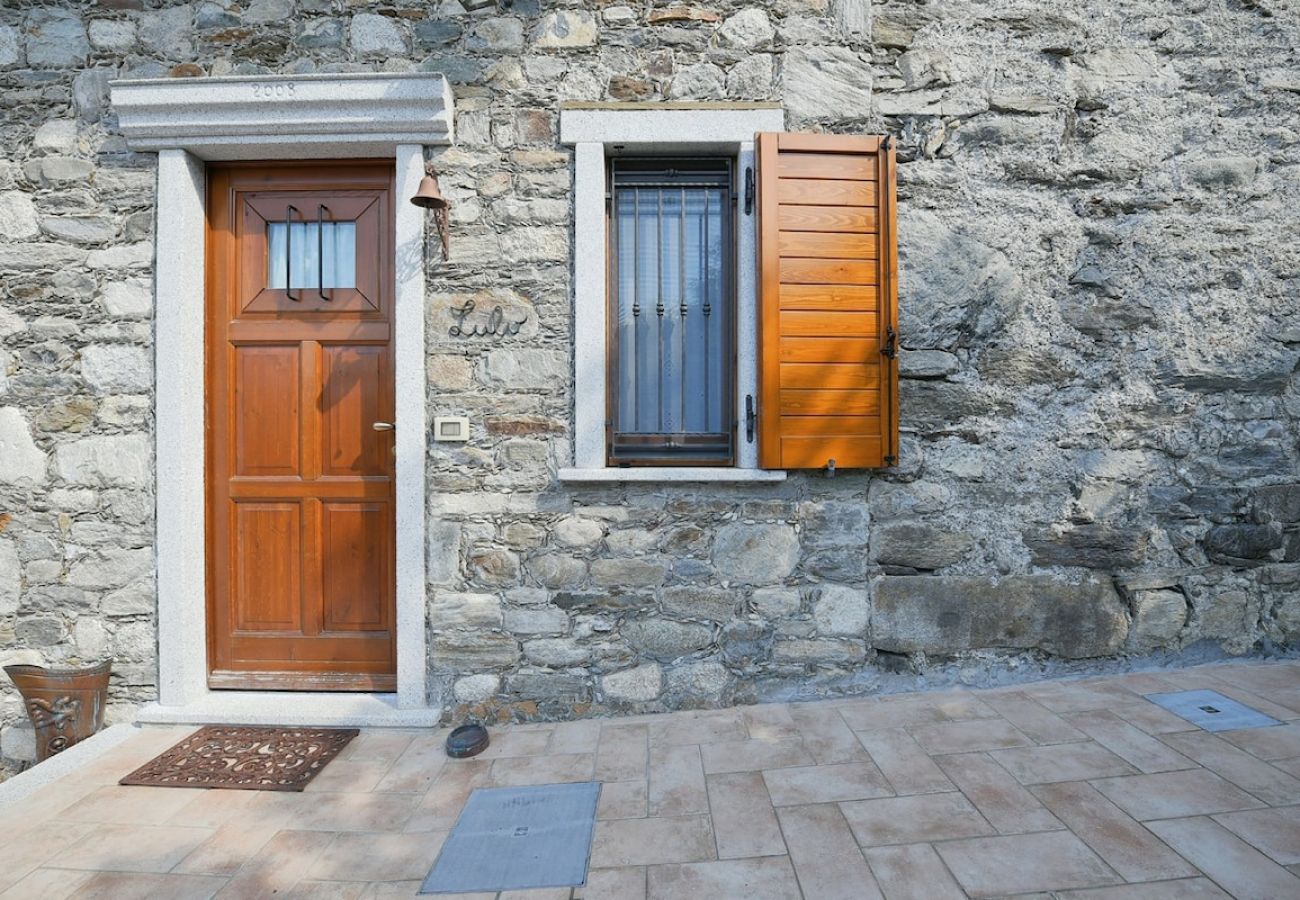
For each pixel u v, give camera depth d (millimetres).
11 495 2771
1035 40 2822
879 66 2811
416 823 2041
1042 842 1821
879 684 2814
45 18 2764
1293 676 2783
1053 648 2855
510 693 2748
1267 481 2908
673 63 2764
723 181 2887
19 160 2766
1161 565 2891
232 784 2268
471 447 2758
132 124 2693
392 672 2885
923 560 2816
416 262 2732
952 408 2828
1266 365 2893
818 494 2811
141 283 2756
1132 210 2854
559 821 2016
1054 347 2848
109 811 2123
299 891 1754
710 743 2465
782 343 2719
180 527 2750
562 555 2764
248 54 2750
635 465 2863
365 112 2693
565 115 2723
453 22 2756
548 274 2762
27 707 2674
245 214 2891
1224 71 2861
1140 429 2873
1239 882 1648
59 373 2764
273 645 2898
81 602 2777
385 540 2885
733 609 2785
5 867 1848
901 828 1908
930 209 2828
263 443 2889
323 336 2873
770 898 1666
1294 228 2883
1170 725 2420
